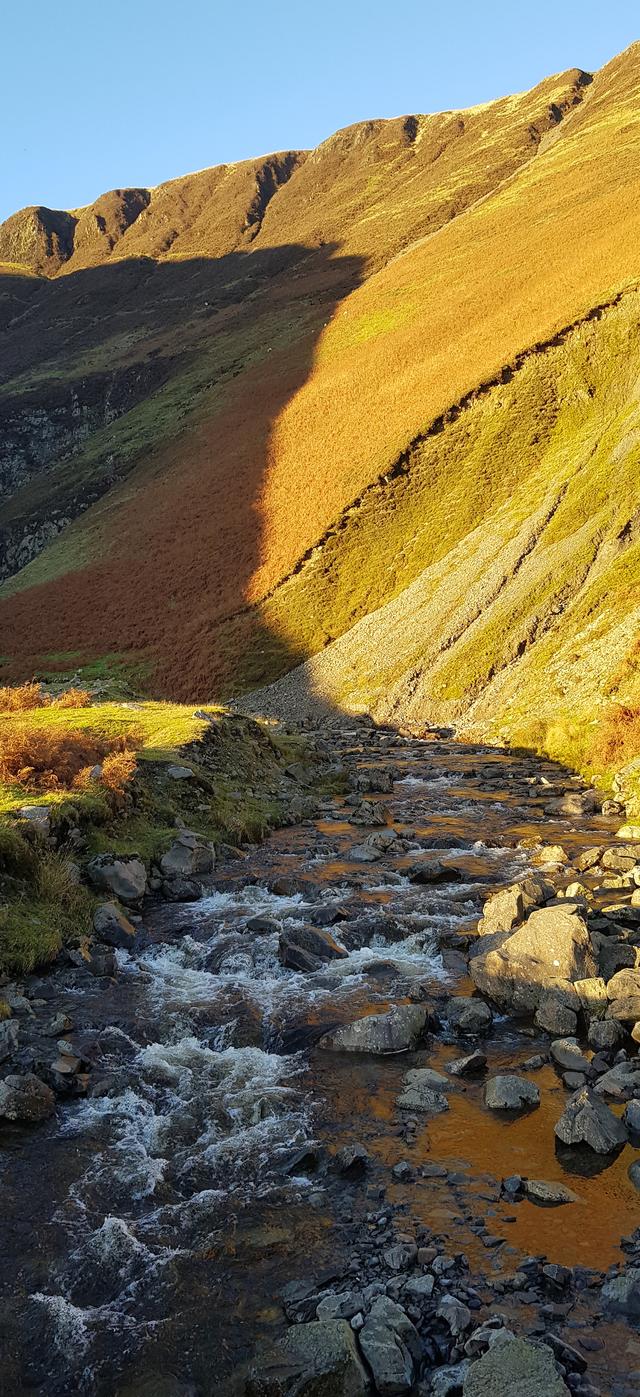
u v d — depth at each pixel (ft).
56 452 463.01
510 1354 17.80
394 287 378.94
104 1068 32.45
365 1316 19.56
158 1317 20.49
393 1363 18.07
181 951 44.88
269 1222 23.53
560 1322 19.21
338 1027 35.09
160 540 273.54
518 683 131.64
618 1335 18.81
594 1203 23.63
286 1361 18.60
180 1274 21.79
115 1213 24.23
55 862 49.55
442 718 138.82
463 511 193.98
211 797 70.38
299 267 555.69
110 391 483.92
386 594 189.06
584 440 184.24
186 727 84.69
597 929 42.11
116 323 597.93
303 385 321.11
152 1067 32.53
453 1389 17.49
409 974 40.70
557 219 330.95
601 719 97.76
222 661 196.44
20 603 276.21
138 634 229.04
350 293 441.68
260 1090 30.83
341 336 352.90
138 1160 26.76
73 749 65.92
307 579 208.74
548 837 66.28
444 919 47.47
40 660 230.27
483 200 479.41
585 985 35.01
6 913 43.73
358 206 638.53
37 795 57.00
